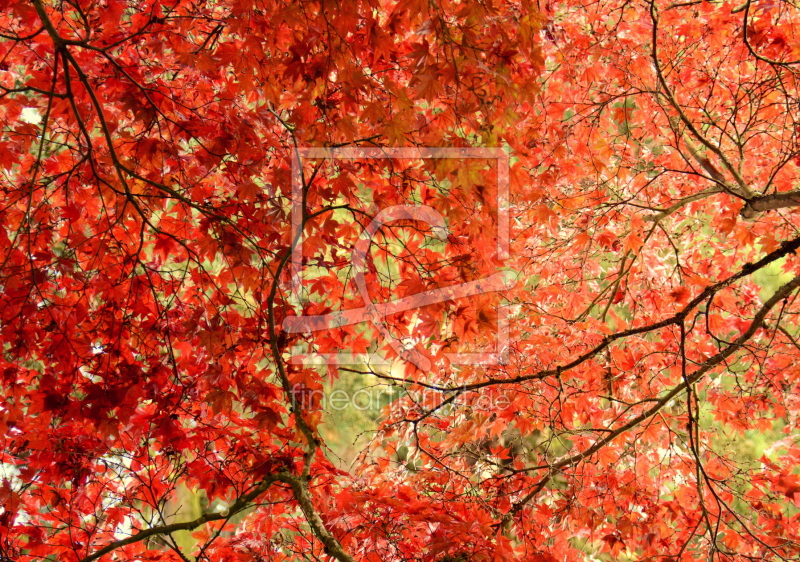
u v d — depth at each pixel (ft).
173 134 11.90
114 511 11.87
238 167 11.84
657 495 15.30
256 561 11.39
